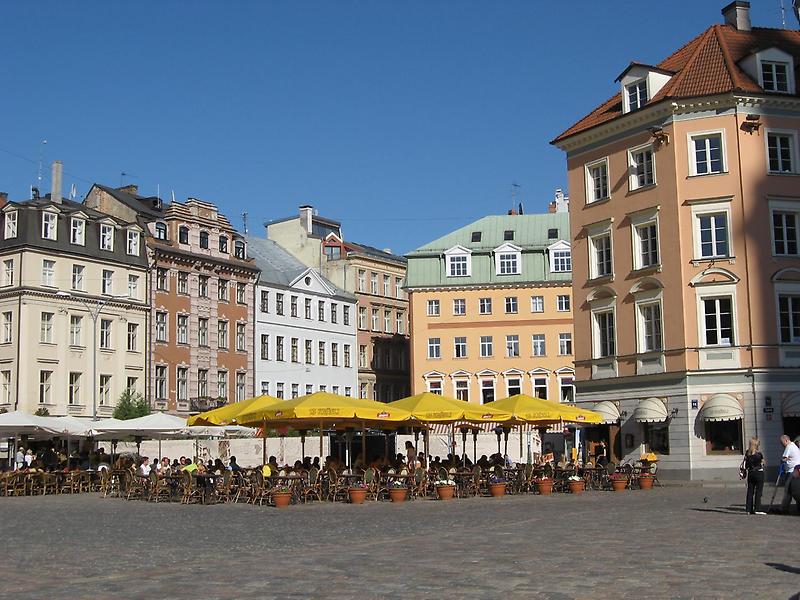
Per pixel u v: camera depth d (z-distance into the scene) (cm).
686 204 4703
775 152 4703
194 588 1391
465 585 1379
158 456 6800
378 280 10200
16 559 1825
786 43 5150
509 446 7656
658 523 2398
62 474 4862
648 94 4928
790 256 4619
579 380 5178
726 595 1269
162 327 7894
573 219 5297
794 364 4553
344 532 2331
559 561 1633
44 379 7044
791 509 2694
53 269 7175
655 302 4797
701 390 4603
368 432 7206
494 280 8669
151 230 7938
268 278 8912
